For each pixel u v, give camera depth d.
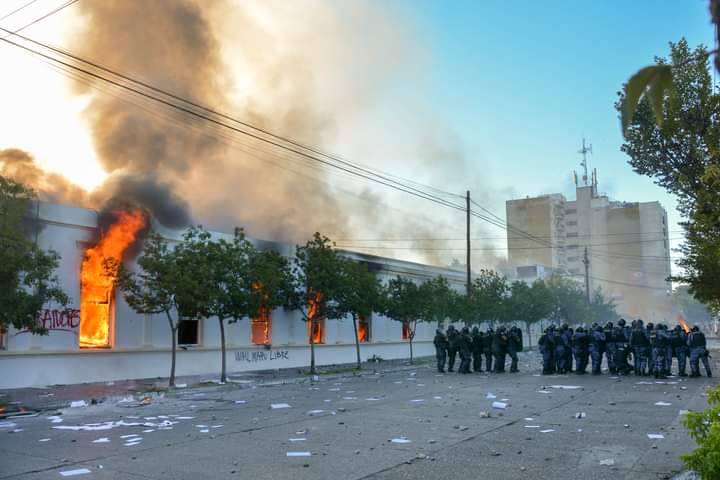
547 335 24.36
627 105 2.16
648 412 13.12
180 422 12.47
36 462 8.72
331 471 8.02
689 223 12.52
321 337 31.58
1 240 13.97
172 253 19.94
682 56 10.56
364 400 15.98
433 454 9.03
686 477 7.28
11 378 18.64
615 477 7.57
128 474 7.96
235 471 8.06
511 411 13.53
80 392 17.59
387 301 29.53
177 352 23.66
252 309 21.33
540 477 7.61
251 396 17.41
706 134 10.41
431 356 39.59
